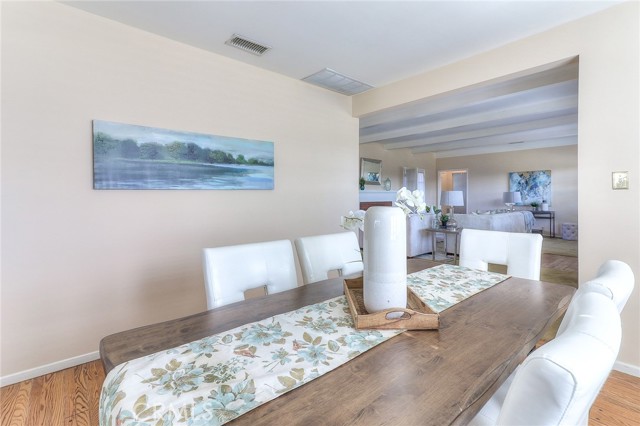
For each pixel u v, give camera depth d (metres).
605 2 2.05
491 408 0.98
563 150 7.93
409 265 1.95
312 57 2.85
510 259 1.89
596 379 0.48
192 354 0.88
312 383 0.73
